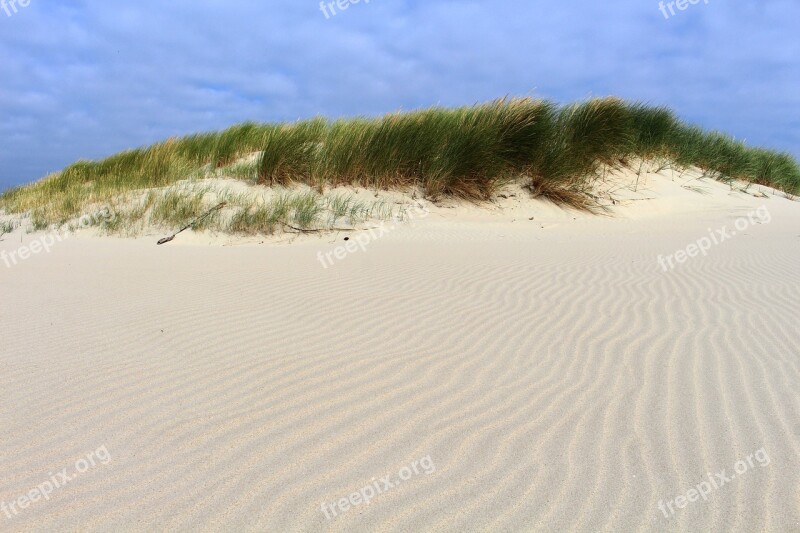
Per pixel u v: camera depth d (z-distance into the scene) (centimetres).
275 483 249
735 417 306
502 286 594
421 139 1245
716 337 432
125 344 413
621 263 729
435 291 572
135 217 1049
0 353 394
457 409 317
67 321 468
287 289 581
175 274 664
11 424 296
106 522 223
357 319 476
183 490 243
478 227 1094
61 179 1391
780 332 442
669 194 1427
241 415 308
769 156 1884
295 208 1069
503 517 229
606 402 325
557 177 1270
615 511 232
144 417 304
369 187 1225
